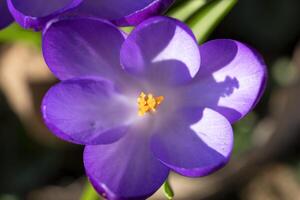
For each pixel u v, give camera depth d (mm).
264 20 385
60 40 271
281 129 370
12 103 376
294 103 371
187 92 286
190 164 279
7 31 313
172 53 279
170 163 274
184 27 269
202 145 280
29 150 381
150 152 283
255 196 371
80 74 276
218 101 281
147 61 281
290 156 373
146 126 287
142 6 282
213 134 279
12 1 281
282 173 373
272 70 382
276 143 370
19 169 379
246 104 277
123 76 284
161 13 273
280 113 372
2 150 380
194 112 283
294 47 387
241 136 370
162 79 285
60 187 378
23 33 316
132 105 288
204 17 296
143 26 267
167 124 286
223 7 296
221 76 280
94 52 276
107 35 274
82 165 380
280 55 386
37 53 372
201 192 364
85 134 276
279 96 376
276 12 386
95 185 269
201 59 279
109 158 279
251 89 276
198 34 295
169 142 284
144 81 286
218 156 275
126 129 285
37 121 372
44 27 270
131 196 271
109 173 277
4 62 378
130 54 276
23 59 374
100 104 281
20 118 377
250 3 385
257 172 372
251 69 275
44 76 367
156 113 288
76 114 276
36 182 379
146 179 278
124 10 282
